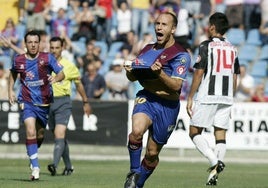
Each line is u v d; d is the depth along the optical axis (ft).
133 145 80.64
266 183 118.21
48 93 116.47
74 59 248.11
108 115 192.54
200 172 149.48
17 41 252.42
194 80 113.09
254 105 191.11
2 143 191.01
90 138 192.44
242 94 231.91
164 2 261.03
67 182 109.50
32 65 115.24
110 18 261.65
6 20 273.54
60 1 266.57
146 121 81.00
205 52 113.29
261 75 260.21
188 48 240.53
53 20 255.91
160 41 82.69
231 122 191.11
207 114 114.21
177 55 82.28
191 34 256.32
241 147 191.52
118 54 237.04
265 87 254.47
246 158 197.26
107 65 252.83
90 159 191.11
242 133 191.31
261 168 172.35
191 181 119.65
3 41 127.54
